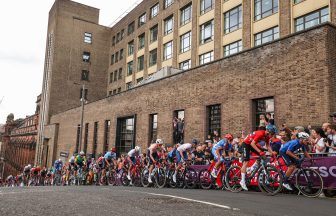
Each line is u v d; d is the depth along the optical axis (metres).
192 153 12.59
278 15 23.31
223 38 28.39
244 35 25.95
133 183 14.98
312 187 8.09
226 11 28.31
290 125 13.89
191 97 20.03
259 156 9.00
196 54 31.69
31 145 57.16
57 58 51.00
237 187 9.52
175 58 34.97
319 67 13.06
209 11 30.55
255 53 16.02
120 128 29.09
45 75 54.41
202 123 18.89
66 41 52.09
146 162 14.38
